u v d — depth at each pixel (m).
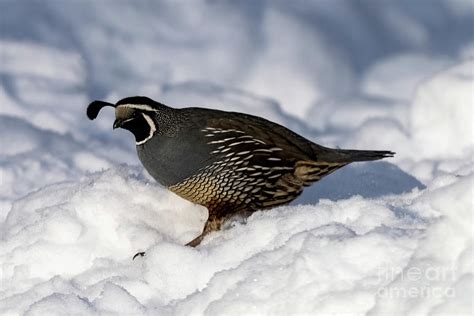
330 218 8.64
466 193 7.12
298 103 18.09
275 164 10.14
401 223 8.20
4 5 18.66
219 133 9.97
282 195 10.34
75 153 14.01
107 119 15.85
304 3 19.69
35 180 13.09
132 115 10.01
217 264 8.70
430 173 12.66
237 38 18.86
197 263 8.74
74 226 9.95
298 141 10.36
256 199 10.18
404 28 19.97
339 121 16.47
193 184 10.02
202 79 18.28
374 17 19.97
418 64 18.58
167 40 18.98
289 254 8.00
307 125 16.45
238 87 18.33
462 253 7.13
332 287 7.51
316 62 18.58
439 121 13.89
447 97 13.83
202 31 19.14
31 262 9.76
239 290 7.84
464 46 19.58
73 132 15.18
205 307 8.03
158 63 18.48
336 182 11.26
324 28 19.33
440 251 7.28
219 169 9.98
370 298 7.31
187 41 19.00
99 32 18.72
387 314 7.11
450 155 13.62
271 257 8.08
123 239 9.85
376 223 8.27
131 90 17.44
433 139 13.88
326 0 19.62
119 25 19.00
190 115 10.09
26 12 18.58
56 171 13.34
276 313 7.57
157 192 10.42
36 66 17.06
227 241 8.88
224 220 10.11
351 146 14.39
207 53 18.73
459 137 13.70
